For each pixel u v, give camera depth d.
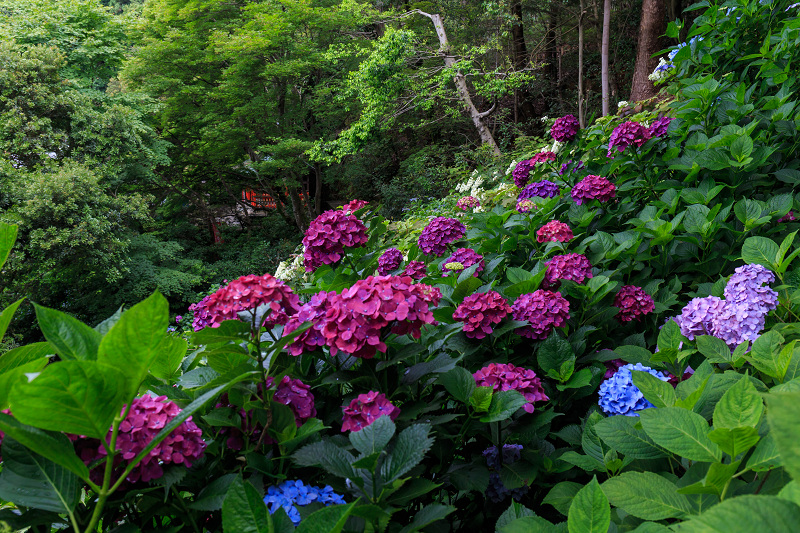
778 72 3.43
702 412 1.33
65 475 1.06
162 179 19.47
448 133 19.08
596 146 4.14
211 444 1.42
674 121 3.66
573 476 1.85
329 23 16.39
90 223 12.70
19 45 13.91
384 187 17.47
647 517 1.03
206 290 18.22
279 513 0.95
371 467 1.17
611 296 2.56
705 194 2.97
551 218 3.47
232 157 18.55
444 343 1.99
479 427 1.77
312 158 14.90
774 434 0.54
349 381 1.60
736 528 0.61
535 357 2.23
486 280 3.00
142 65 17.31
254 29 16.03
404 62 13.45
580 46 13.90
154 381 1.57
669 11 12.24
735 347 1.82
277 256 19.03
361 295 1.53
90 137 13.78
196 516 1.34
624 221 3.50
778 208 2.71
